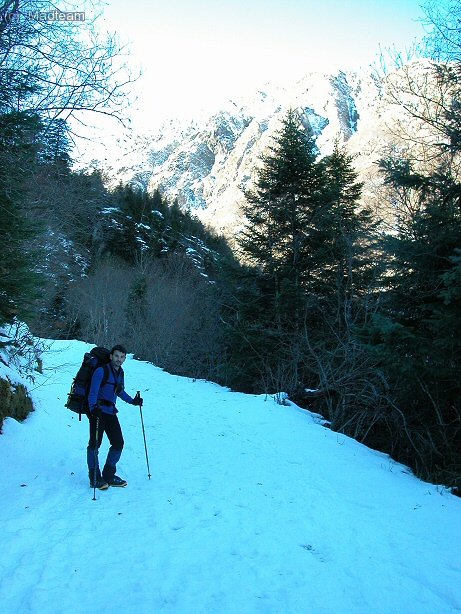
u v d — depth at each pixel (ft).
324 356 47.93
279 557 14.23
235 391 55.83
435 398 31.12
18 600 11.28
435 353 26.53
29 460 21.84
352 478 23.50
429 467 31.14
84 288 105.91
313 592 12.39
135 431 30.17
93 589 11.88
